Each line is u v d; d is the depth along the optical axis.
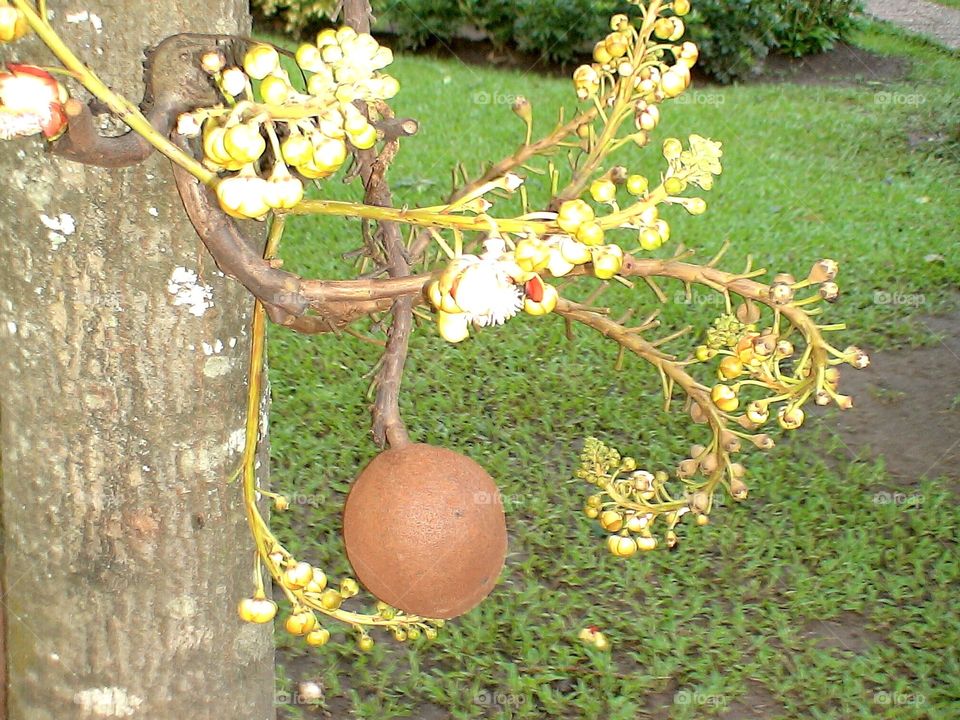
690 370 5.26
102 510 1.62
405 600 1.51
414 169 7.48
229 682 1.82
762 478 4.54
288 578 1.53
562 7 11.68
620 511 1.90
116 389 1.56
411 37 12.18
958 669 3.49
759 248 6.55
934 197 7.78
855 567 4.01
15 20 1.02
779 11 12.02
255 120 1.10
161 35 1.41
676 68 1.64
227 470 1.68
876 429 5.03
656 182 7.34
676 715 3.25
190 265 1.53
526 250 1.15
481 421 4.84
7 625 1.81
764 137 8.98
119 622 1.69
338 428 4.68
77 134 1.09
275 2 10.77
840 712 3.33
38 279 1.49
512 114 9.07
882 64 12.29
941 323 5.95
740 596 3.85
